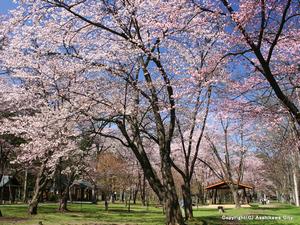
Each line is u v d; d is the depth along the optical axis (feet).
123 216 81.30
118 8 41.73
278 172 161.68
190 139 60.23
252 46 28.58
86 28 43.45
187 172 61.57
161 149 48.34
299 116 28.96
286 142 40.34
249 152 129.29
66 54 43.75
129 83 45.68
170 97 43.47
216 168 145.07
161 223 62.90
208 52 43.52
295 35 33.09
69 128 48.19
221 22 32.35
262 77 35.78
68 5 38.86
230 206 134.31
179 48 45.88
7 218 66.95
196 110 49.55
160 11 35.91
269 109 35.35
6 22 39.65
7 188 169.07
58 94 43.78
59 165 75.31
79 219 70.54
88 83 46.57
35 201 77.87
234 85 36.40
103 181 121.19
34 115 56.13
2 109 63.36
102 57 43.47
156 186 47.75
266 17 30.50
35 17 39.19
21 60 47.34
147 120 58.70
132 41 40.63
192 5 31.53
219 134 113.09
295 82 36.52
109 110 46.70
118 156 125.49
